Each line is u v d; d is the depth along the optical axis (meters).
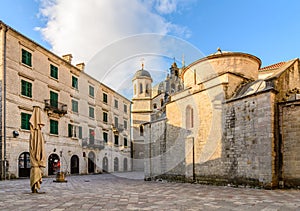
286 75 15.58
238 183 15.49
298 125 13.86
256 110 15.02
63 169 30.95
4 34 24.47
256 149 14.70
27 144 26.17
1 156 23.36
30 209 8.42
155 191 13.40
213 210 8.25
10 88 24.75
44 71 29.33
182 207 8.74
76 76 35.00
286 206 8.95
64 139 31.62
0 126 23.73
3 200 10.36
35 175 12.84
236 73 19.09
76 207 8.73
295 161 13.77
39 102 28.30
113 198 10.84
